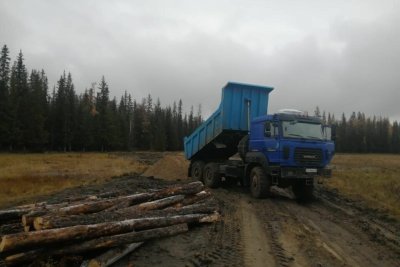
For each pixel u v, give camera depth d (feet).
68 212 25.36
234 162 52.34
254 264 22.53
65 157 164.35
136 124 319.47
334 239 28.71
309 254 24.81
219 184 54.85
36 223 21.59
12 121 195.21
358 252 25.82
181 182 58.39
